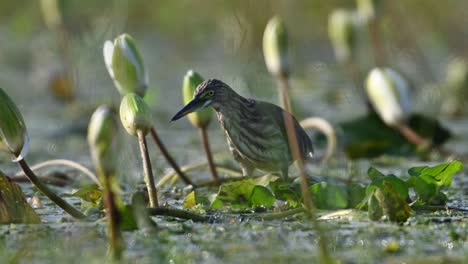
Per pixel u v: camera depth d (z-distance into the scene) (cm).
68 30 2012
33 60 2498
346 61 2066
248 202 977
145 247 812
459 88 2039
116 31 1617
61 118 1905
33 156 1506
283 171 1153
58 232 869
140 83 1047
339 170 1354
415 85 2266
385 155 1496
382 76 1475
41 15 2819
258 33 1540
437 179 1001
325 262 748
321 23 2694
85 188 1002
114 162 717
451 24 2567
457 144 1619
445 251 799
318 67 2562
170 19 2881
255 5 1380
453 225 898
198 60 2605
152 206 946
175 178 1184
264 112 1145
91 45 1897
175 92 2258
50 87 2105
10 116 873
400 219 910
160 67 2578
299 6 2609
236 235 858
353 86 2145
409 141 1521
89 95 1925
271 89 1733
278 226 895
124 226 862
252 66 1692
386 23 2431
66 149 1581
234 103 1135
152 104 2050
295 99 1981
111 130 705
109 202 748
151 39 2897
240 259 773
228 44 2252
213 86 1123
